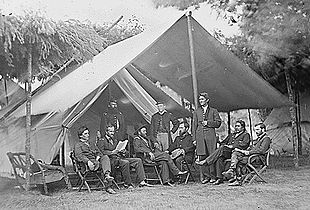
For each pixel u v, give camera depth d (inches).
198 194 223.9
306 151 416.8
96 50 257.3
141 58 335.0
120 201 210.2
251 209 186.4
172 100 383.2
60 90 316.8
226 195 219.1
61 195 226.7
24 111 288.7
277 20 437.7
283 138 430.6
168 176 259.8
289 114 441.4
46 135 269.9
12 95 365.1
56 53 249.0
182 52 330.0
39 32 230.5
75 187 252.4
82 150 245.3
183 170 280.4
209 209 192.2
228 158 266.5
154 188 247.8
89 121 340.2
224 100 386.0
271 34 441.1
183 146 280.1
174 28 302.2
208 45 319.9
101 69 316.8
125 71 320.5
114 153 253.1
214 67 342.6
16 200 211.8
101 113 343.9
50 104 278.1
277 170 312.8
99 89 280.1
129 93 318.7
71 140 327.3
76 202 209.0
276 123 451.5
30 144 262.2
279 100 363.9
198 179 278.8
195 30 304.7
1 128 283.9
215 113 272.7
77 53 249.6
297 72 428.1
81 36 250.2
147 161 264.4
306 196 210.1
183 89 379.9
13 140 280.8
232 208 192.4
